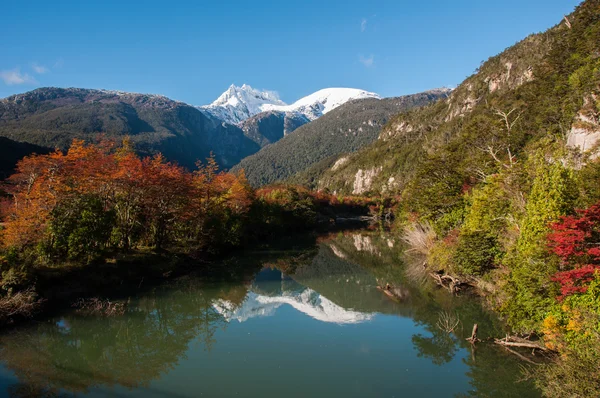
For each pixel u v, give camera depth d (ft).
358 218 403.95
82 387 49.01
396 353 60.08
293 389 48.16
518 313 57.88
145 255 110.32
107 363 57.31
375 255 164.35
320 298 97.14
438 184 131.85
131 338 68.18
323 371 53.62
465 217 110.73
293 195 289.94
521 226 66.13
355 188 645.92
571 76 169.27
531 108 195.11
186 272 118.93
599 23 184.85
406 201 173.99
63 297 79.00
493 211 85.30
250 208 205.36
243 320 79.05
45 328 67.51
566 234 49.78
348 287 109.91
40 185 87.92
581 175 69.05
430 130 583.17
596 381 37.81
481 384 49.47
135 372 53.98
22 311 67.46
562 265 52.75
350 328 72.84
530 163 83.30
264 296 100.32
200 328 73.87
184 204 130.62
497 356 56.80
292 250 180.04
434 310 81.46
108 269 95.14
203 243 139.95
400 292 98.78
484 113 272.10
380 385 49.42
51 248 85.71
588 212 48.26
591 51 175.63
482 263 83.05
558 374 41.98
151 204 119.55
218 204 164.96
